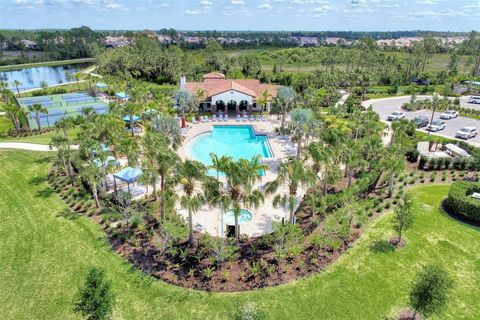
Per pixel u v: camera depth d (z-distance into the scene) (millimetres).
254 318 20031
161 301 23375
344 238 29625
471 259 27578
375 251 28281
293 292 24031
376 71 114438
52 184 39531
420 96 91750
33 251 28453
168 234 28016
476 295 24062
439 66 140875
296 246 27156
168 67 120812
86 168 35125
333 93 85125
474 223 32438
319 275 25609
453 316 22359
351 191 33656
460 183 36438
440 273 20766
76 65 188625
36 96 91938
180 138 44906
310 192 36312
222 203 26391
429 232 31016
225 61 124500
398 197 36656
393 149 38406
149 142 34125
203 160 48500
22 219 32906
